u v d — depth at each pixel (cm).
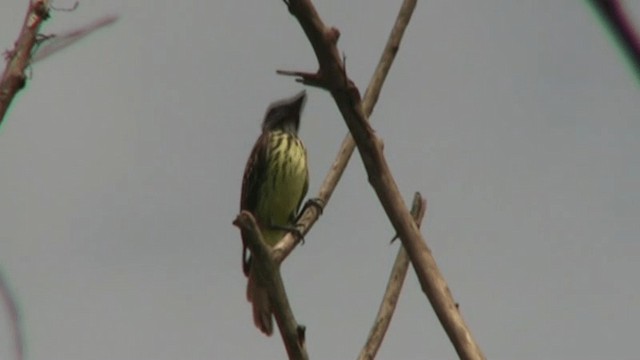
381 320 799
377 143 562
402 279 824
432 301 541
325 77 551
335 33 541
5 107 533
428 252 555
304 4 523
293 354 612
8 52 560
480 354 518
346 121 561
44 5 562
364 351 779
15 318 410
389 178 564
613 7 231
